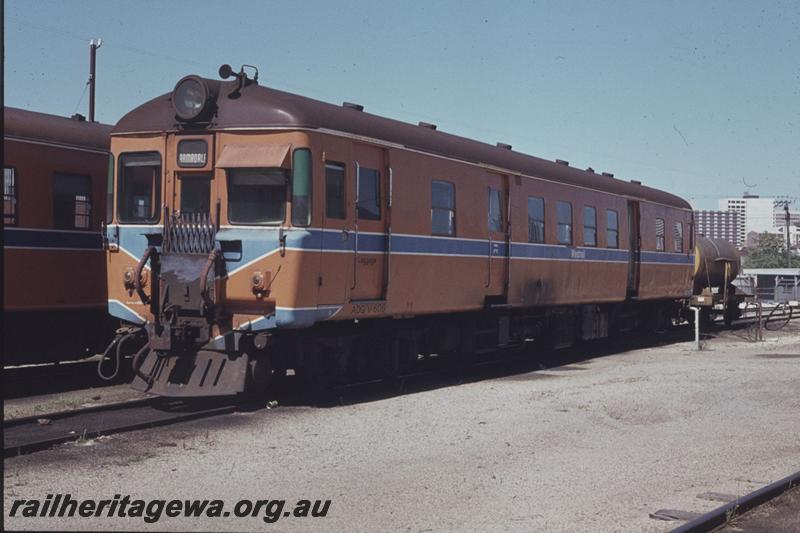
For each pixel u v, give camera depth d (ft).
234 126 37.91
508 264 53.72
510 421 35.63
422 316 48.60
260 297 37.19
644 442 32.42
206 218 38.37
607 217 68.18
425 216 45.65
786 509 23.59
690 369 53.57
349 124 40.14
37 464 26.99
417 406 38.63
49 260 43.50
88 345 47.09
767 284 239.09
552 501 24.32
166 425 33.53
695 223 87.45
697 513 22.88
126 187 40.11
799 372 52.19
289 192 37.14
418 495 24.68
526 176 55.98
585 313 66.74
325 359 41.75
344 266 39.65
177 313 37.86
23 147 42.29
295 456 28.91
